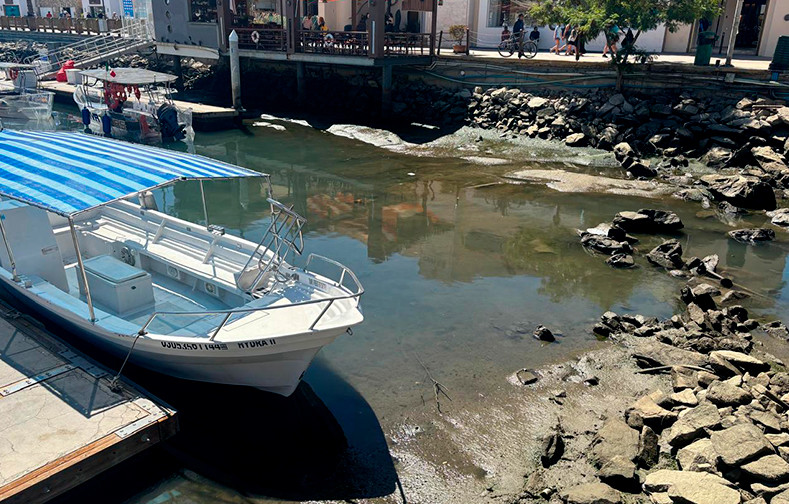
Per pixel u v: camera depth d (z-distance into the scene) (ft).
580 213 53.47
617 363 30.53
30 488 19.88
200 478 23.03
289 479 23.02
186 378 28.02
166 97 86.43
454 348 31.89
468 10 104.94
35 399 24.13
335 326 24.84
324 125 86.84
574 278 40.68
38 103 88.89
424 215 52.80
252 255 30.83
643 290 39.01
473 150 74.02
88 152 32.01
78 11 167.63
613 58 74.43
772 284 39.88
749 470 20.79
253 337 25.34
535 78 80.69
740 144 65.16
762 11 91.15
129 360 28.63
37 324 30.04
